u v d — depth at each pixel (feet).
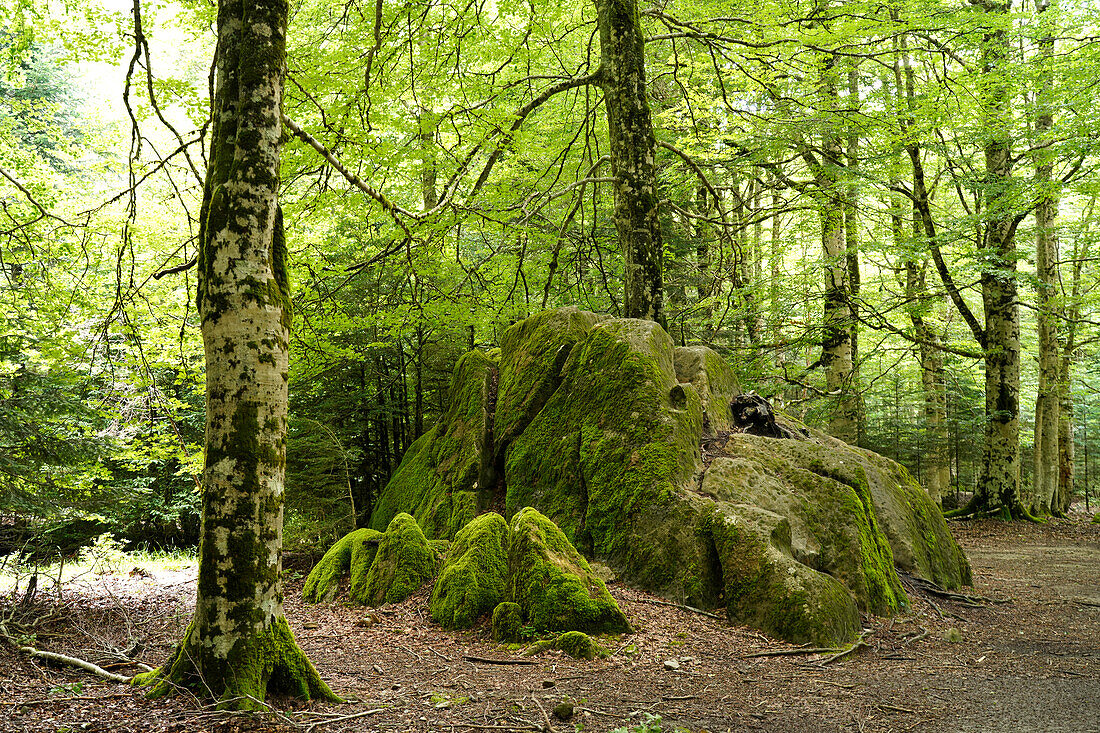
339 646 21.77
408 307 35.83
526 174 41.01
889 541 29.12
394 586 26.73
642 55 37.24
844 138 53.16
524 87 44.91
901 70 55.06
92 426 32.04
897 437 79.20
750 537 23.88
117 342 31.37
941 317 78.64
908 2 40.57
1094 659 20.81
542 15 38.58
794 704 16.22
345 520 42.55
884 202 60.59
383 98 28.78
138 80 27.37
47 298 30.37
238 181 15.52
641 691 17.03
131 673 18.29
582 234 41.34
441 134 35.65
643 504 26.73
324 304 36.24
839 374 59.98
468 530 25.67
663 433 28.04
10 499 25.77
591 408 30.63
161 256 38.58
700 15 43.98
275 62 16.14
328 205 31.35
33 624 22.56
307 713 14.67
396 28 31.53
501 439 33.60
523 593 22.41
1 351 28.89
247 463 15.29
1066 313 61.93
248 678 14.93
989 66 50.72
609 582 25.90
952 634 23.09
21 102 42.98
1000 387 59.77
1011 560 42.63
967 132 50.29
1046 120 56.95
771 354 60.39
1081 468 103.96
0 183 38.45
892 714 15.65
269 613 15.61
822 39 40.45
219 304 15.37
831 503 26.81
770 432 31.89
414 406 52.95
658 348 31.07
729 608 23.27
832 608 21.98
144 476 51.90
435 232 30.99
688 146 51.93
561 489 30.12
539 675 18.37
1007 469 59.82
